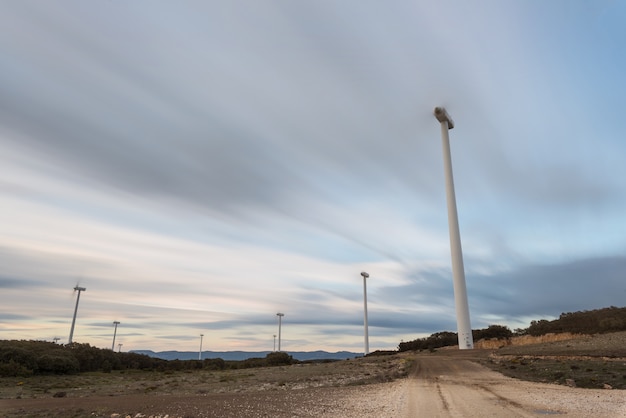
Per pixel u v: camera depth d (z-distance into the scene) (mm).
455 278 82438
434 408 16625
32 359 46344
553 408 15836
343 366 53938
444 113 91500
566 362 38094
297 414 16375
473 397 19875
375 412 16219
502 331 92125
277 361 74938
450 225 86312
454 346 91000
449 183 89625
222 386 32594
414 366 45438
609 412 14758
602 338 56594
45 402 24156
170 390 31000
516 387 23906
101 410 19734
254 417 16031
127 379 45594
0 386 36125
